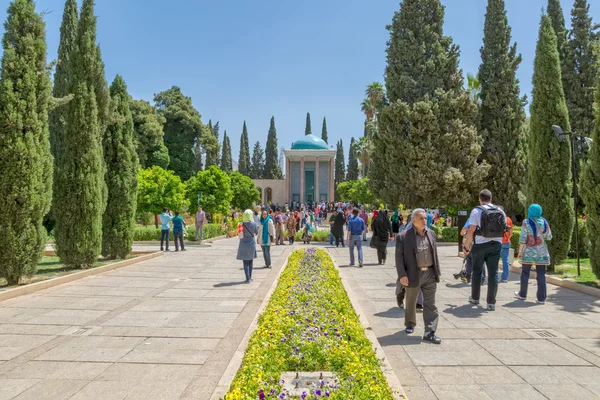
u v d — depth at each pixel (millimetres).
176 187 30609
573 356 5246
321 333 4910
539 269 8234
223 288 9953
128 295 9117
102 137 14531
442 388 4344
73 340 5938
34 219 10016
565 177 11727
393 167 25812
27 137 9875
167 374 4723
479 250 7797
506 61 26906
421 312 7613
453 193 25219
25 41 10086
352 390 3375
